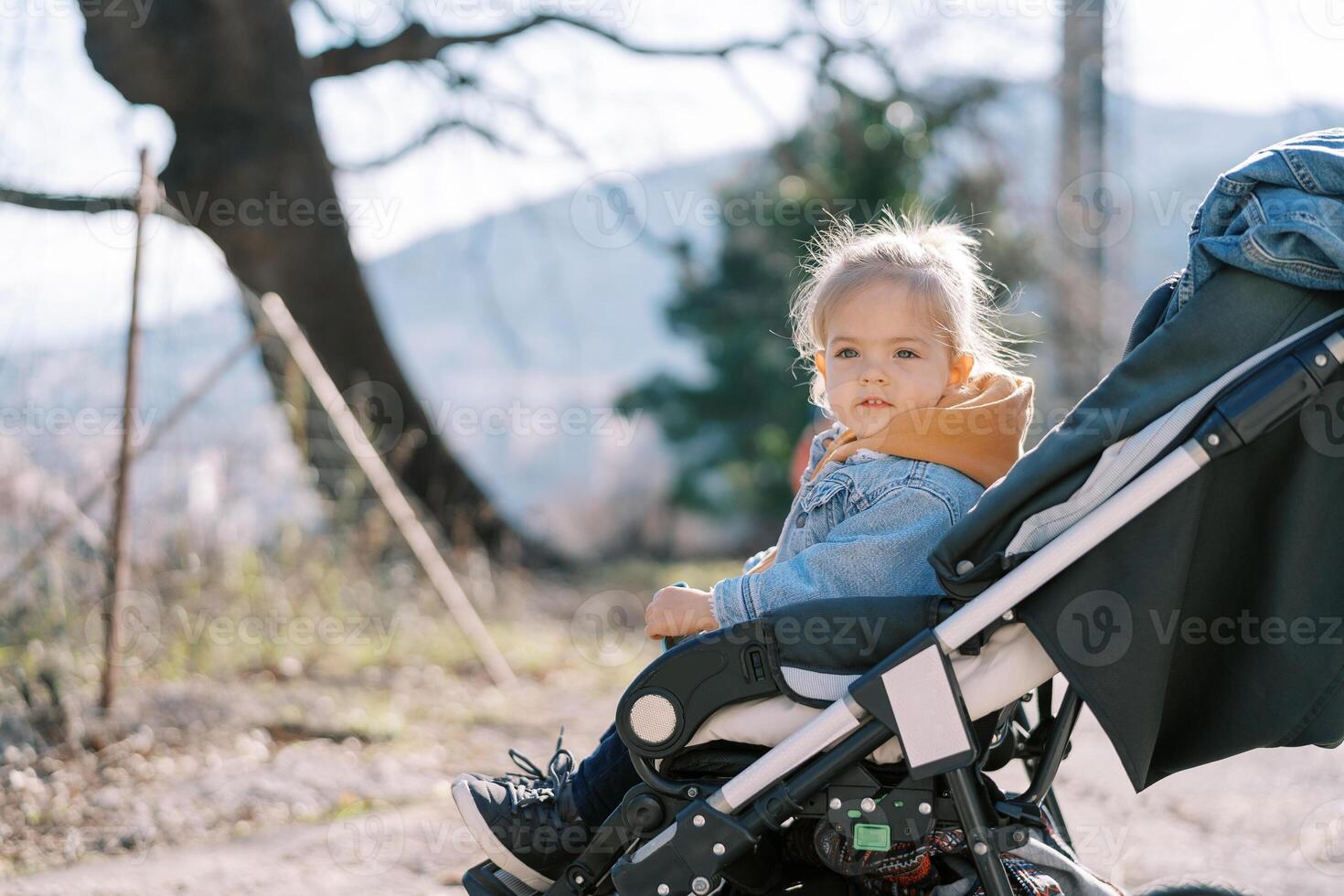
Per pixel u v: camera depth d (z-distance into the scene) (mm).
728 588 2322
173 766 4781
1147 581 2062
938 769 2047
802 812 2166
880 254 2508
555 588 11523
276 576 6957
